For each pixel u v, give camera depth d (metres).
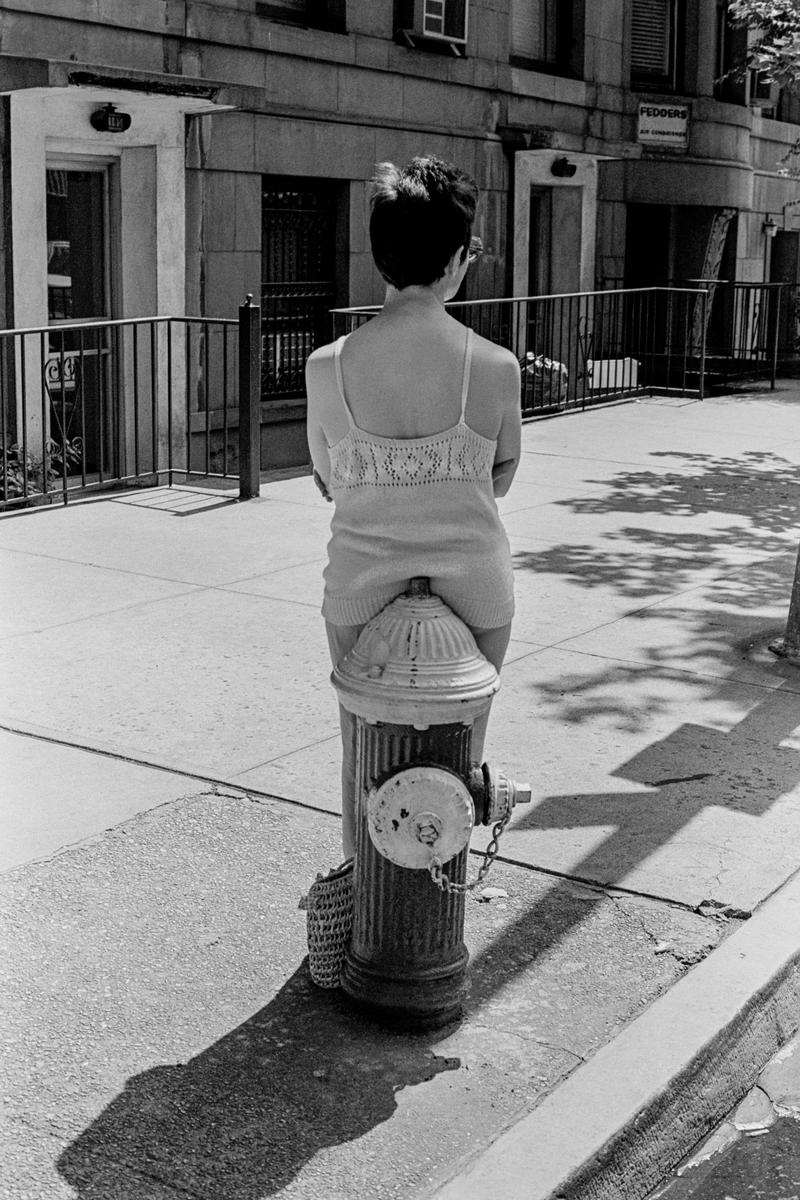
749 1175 3.37
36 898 4.13
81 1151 3.05
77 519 9.25
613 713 5.81
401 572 3.41
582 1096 3.28
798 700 6.03
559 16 16.66
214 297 12.07
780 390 17.56
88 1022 3.53
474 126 14.96
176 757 5.21
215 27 11.68
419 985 3.52
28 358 10.41
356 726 3.54
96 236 11.33
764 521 9.72
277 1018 3.57
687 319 17.28
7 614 7.02
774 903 4.22
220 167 11.90
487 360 3.40
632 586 7.88
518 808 4.86
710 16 18.62
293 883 4.28
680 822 4.77
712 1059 3.54
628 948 3.97
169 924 4.02
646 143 18.00
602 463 11.88
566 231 17.09
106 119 10.43
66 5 10.38
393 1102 3.26
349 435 3.40
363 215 13.67
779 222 22.59
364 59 13.34
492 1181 2.98
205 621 6.95
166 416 11.70
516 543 8.87
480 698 3.37
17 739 5.36
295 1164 3.03
